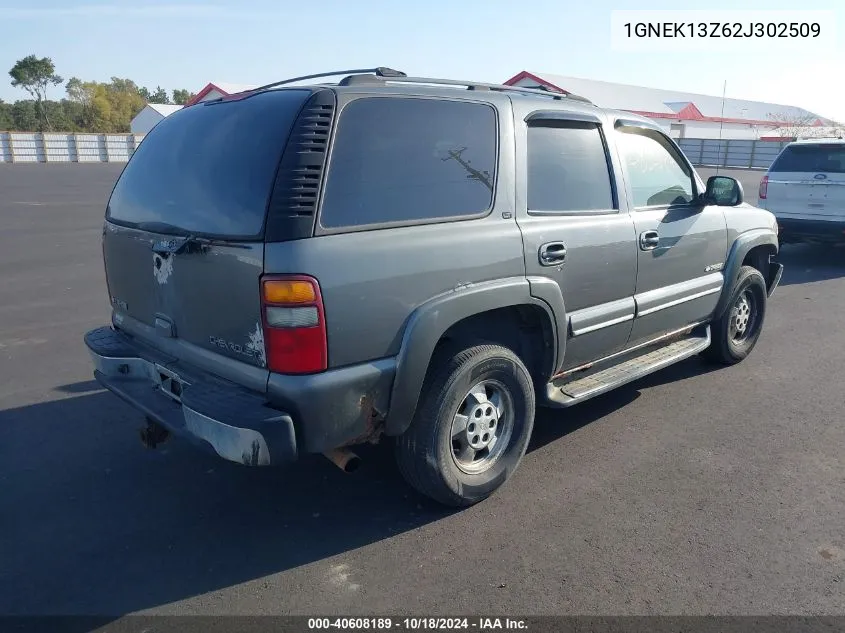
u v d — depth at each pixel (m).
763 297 6.02
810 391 5.41
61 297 8.38
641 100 52.69
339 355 2.99
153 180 3.61
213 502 3.79
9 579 3.12
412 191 3.26
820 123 58.28
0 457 4.28
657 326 4.81
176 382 3.45
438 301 3.26
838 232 10.23
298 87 3.29
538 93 4.18
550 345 3.94
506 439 3.83
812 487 3.93
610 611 2.90
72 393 5.33
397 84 3.44
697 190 5.14
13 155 46.88
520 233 3.64
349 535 3.47
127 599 3.00
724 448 4.41
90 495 3.85
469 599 2.98
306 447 3.02
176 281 3.33
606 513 3.65
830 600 2.97
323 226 2.94
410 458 3.47
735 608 2.92
